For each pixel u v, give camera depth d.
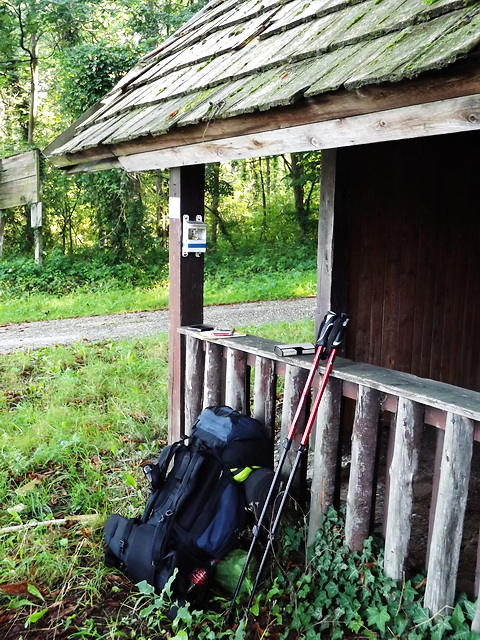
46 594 3.03
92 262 15.88
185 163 3.68
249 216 22.66
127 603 2.96
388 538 2.67
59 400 5.84
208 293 14.13
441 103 2.14
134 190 16.20
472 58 1.93
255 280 15.92
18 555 3.32
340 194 4.22
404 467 2.58
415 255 4.73
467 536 3.28
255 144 3.08
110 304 12.50
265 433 3.35
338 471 3.05
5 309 11.78
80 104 14.75
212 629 2.78
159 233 18.86
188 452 3.13
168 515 2.91
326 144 2.67
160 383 6.39
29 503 3.89
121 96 5.09
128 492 4.05
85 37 17.77
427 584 2.50
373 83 2.20
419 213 4.70
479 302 5.24
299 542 3.15
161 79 4.67
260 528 2.89
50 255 15.62
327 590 2.81
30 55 17.56
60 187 18.16
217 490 2.97
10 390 6.36
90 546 3.37
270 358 3.31
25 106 19.59
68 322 10.73
